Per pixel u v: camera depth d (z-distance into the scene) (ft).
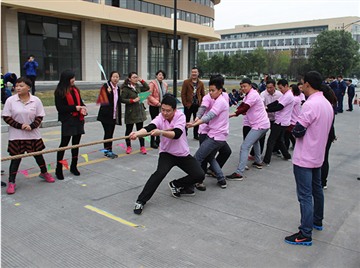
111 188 17.38
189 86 28.32
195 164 15.80
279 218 14.38
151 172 20.16
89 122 37.01
